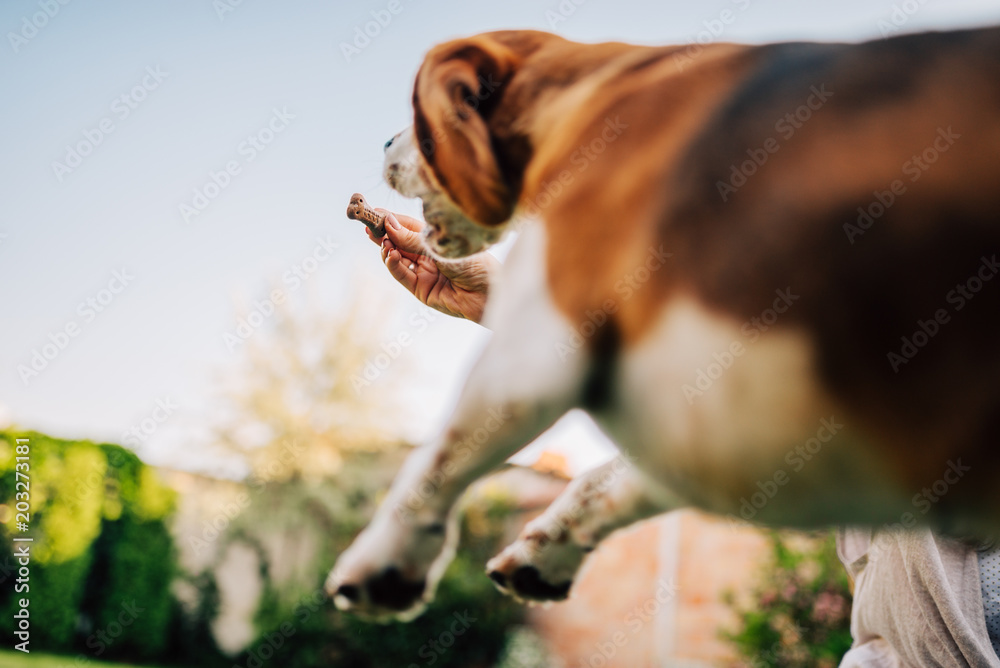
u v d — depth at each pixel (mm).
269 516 9992
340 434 10445
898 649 1483
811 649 5398
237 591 9836
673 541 6160
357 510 10117
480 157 686
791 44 555
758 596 5691
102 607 9492
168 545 9922
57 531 9141
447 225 737
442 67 711
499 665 8328
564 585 776
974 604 1370
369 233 1106
